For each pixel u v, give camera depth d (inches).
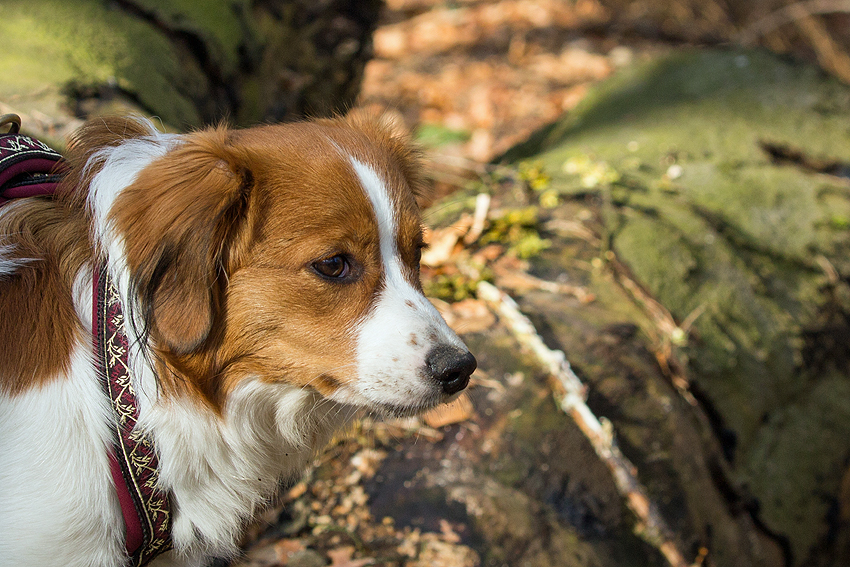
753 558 143.8
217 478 84.7
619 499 123.3
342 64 255.6
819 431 165.3
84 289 78.7
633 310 155.3
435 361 83.9
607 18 424.5
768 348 166.7
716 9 429.7
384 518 113.2
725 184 198.8
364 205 85.0
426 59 374.9
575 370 135.3
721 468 145.5
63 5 173.8
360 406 87.2
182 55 185.5
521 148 255.4
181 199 77.7
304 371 84.0
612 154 209.5
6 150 81.8
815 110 237.5
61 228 80.9
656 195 191.0
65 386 75.6
